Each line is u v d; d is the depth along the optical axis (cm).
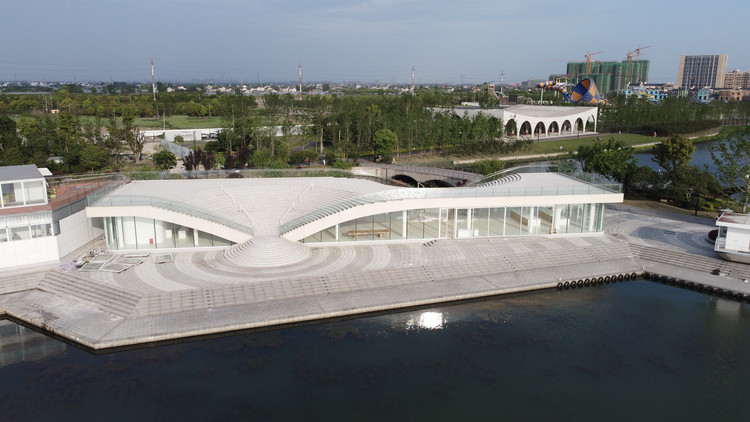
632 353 4194
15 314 4544
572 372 3922
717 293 5238
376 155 13138
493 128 16225
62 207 5412
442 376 3825
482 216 6244
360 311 4678
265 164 10069
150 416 3331
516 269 5612
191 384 3669
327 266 5356
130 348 4088
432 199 5969
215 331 4272
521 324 4622
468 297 5034
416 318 4681
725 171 7938
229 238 5738
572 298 5162
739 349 4266
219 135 12675
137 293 4656
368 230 6031
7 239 5075
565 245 6144
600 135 19588
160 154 10175
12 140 10688
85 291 4803
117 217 5603
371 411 3422
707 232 6812
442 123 15150
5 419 3294
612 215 7681
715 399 3628
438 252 5822
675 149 10025
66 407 3409
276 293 4828
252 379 3738
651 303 5072
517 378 3828
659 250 6088
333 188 6669
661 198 8881
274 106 17525
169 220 5591
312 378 3766
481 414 3416
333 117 14738
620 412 3475
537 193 6203
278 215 6250
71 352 4053
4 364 3884
